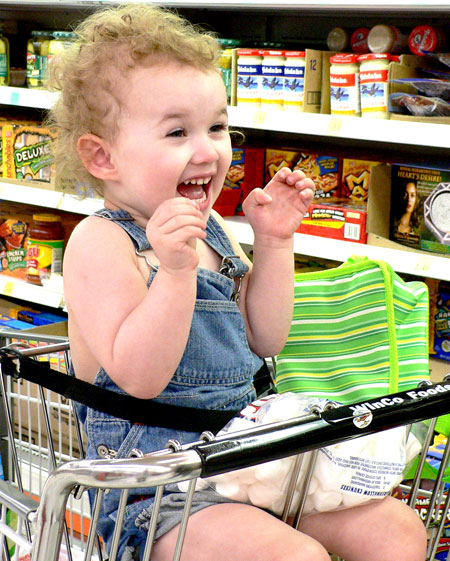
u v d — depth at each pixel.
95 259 1.28
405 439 1.33
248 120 2.77
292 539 1.18
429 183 2.56
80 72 1.31
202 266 1.45
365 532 1.31
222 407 1.38
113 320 1.24
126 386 1.24
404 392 1.20
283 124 2.68
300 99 2.77
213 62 1.34
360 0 2.42
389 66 2.58
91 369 1.38
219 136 1.33
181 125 1.27
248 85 2.86
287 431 1.06
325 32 3.31
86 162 1.34
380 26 2.68
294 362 1.52
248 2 2.64
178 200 1.17
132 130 1.27
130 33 1.30
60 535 1.05
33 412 2.74
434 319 2.83
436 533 1.43
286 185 1.48
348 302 1.52
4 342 2.05
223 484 1.25
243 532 1.19
